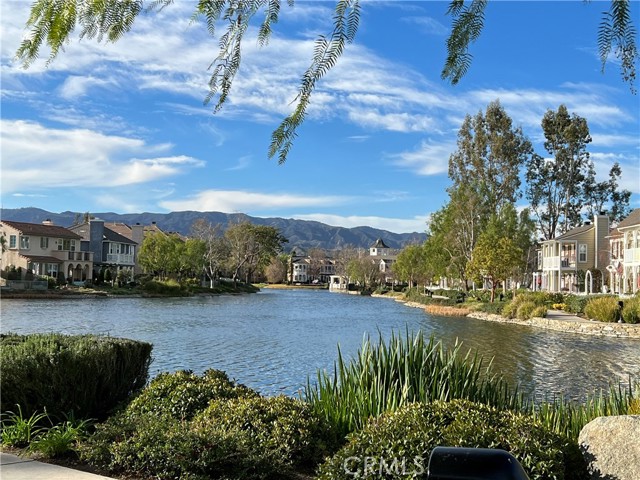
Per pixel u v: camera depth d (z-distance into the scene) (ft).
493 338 87.20
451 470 5.12
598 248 179.42
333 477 13.85
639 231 142.51
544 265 199.41
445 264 193.88
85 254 228.02
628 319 98.89
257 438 17.46
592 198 221.46
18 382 20.47
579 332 97.60
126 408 20.76
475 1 8.02
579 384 48.26
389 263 447.83
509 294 156.25
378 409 19.13
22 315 110.83
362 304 203.31
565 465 14.57
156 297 204.44
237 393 21.26
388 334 88.79
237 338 79.66
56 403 20.81
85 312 121.90
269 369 53.57
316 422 18.84
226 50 8.48
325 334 87.30
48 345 21.65
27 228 210.59
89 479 15.72
